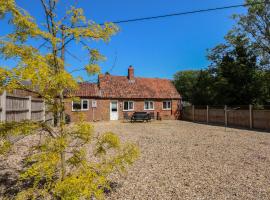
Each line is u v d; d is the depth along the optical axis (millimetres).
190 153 9023
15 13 3703
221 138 13375
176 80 68125
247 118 20578
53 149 3756
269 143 11570
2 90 3490
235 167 7047
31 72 3287
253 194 5027
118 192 5105
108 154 8375
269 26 28312
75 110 4484
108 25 4363
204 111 27562
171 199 4781
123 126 21688
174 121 28828
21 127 3881
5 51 3662
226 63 29203
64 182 3480
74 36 4062
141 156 8406
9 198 4723
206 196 4922
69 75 3600
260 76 26938
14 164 6766
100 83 30656
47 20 4125
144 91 32156
